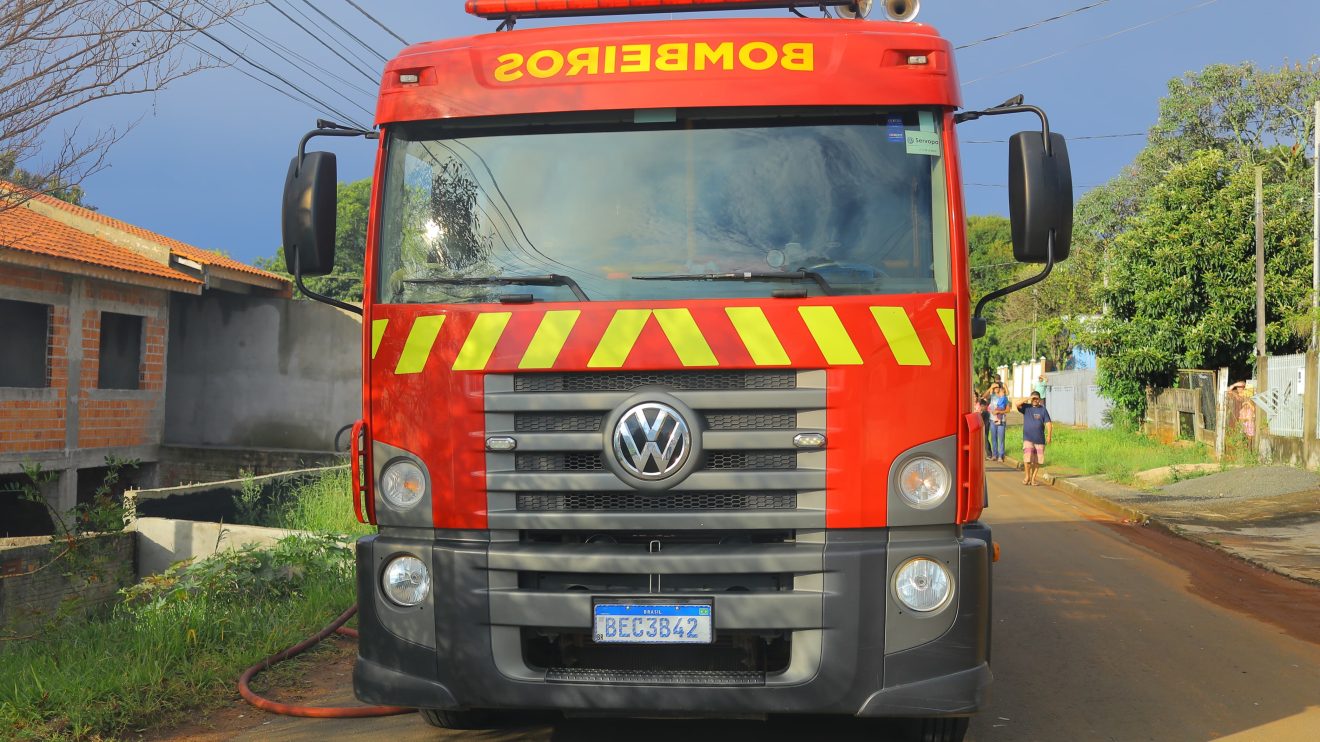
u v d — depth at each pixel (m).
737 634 4.16
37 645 6.77
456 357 4.28
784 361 4.11
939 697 4.07
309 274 4.55
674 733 5.08
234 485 11.28
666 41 4.43
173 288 16.17
